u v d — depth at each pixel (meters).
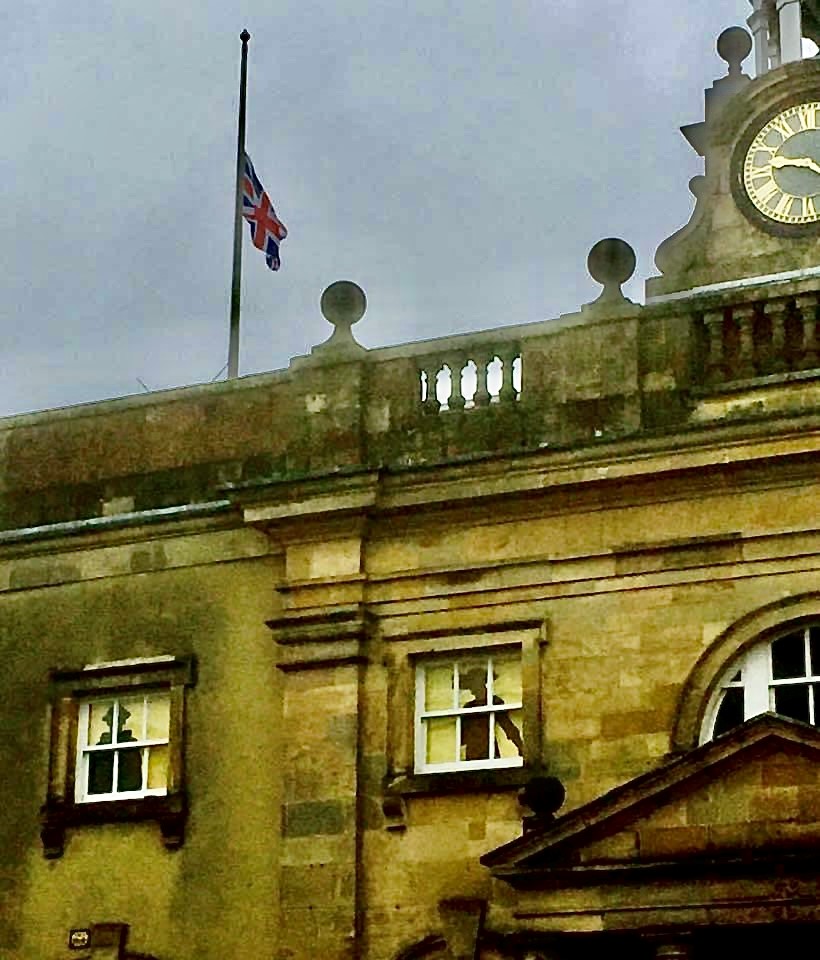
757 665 23.20
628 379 24.59
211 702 25.73
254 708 25.45
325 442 25.98
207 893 24.94
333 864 24.23
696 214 25.50
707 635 23.31
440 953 23.59
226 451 26.88
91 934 25.34
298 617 25.28
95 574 26.97
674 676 23.34
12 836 26.30
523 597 24.36
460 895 23.61
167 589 26.48
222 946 24.66
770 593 23.17
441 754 24.55
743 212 25.17
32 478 27.95
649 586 23.77
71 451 27.84
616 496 24.09
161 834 25.41
